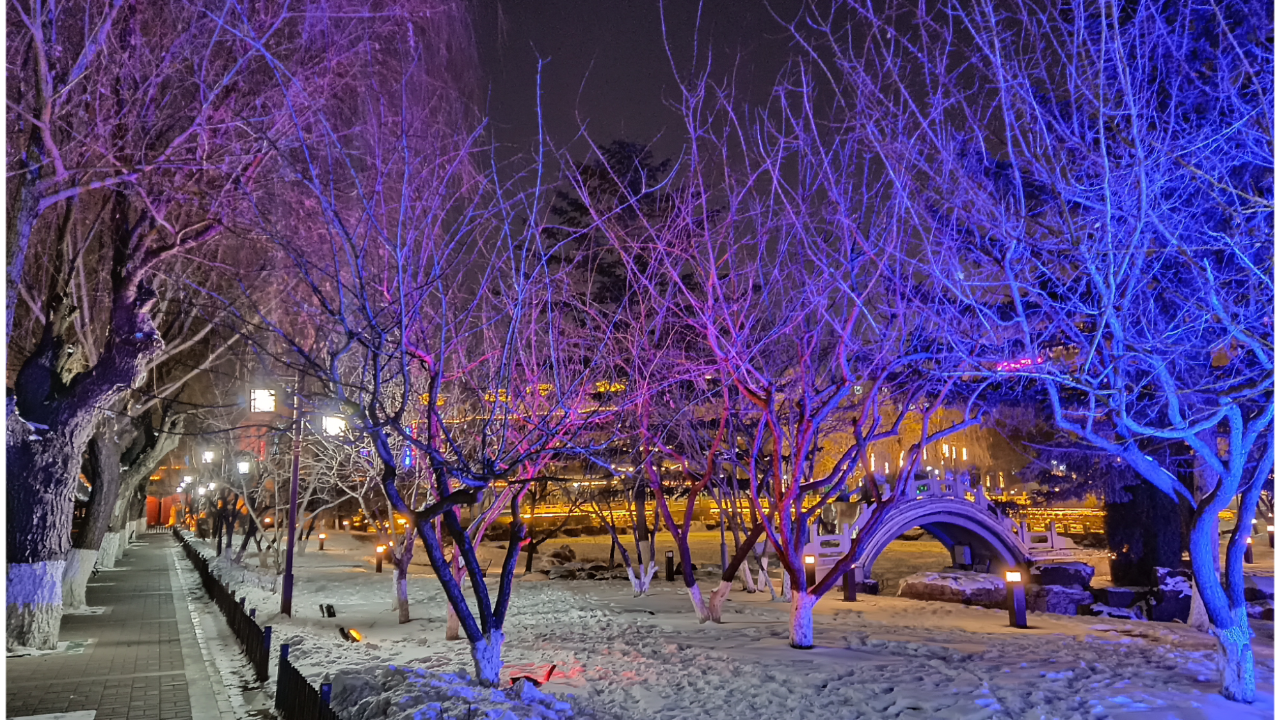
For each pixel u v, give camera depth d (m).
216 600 24.22
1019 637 17.47
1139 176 8.73
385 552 36.72
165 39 13.50
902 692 11.54
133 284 16.59
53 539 16.66
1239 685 10.98
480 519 16.64
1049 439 28.98
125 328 16.58
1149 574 30.34
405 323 9.31
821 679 12.37
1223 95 9.12
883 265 11.53
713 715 10.67
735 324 14.89
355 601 26.30
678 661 13.72
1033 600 29.73
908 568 46.72
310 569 39.44
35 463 16.28
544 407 12.59
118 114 13.65
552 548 52.91
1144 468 11.44
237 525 70.31
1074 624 20.88
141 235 16.38
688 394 19.36
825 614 21.05
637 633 16.98
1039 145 9.68
